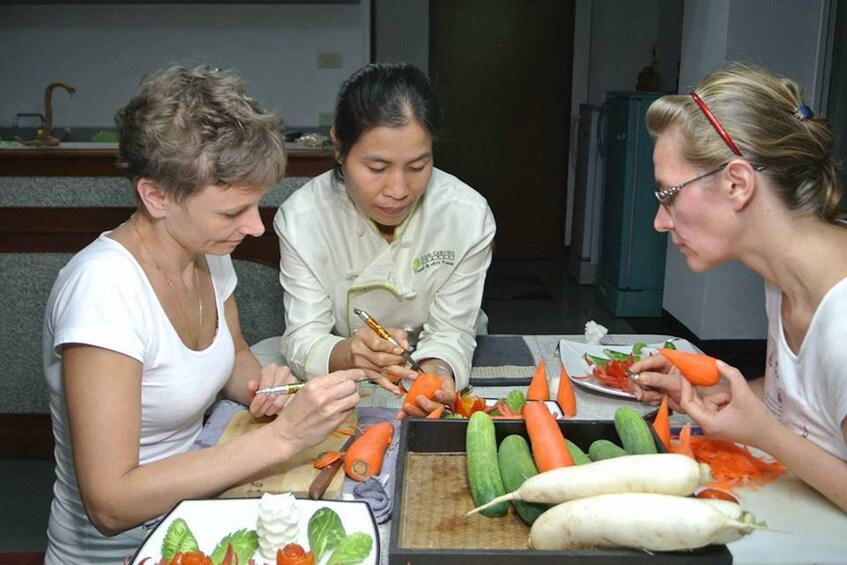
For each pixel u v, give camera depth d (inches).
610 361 57.3
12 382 115.8
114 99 193.0
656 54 227.6
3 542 93.0
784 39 142.6
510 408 47.6
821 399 41.1
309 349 56.7
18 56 190.1
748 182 39.1
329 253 61.3
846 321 38.0
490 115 238.7
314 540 35.8
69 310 41.0
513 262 244.1
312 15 189.8
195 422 50.0
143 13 188.4
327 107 195.0
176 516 37.3
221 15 189.2
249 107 40.4
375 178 53.1
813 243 40.4
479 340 67.8
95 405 40.1
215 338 49.8
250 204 42.5
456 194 61.8
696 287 160.7
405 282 62.0
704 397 46.2
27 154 108.0
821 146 39.8
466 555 31.4
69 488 47.8
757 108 38.9
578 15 230.5
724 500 33.4
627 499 31.4
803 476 39.0
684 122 40.5
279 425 41.5
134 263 43.3
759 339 158.6
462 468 40.7
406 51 231.8
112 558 47.6
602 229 203.2
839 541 35.5
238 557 35.1
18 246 111.1
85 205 110.2
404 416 46.9
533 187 243.9
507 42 233.3
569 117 237.9
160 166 39.6
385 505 39.9
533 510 34.8
